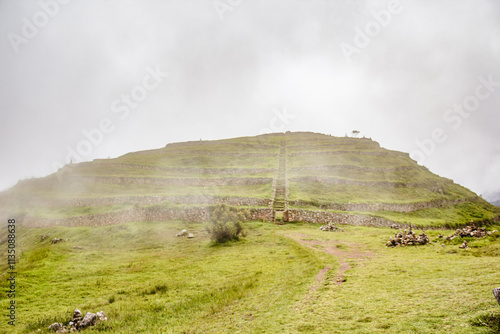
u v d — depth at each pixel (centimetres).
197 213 4400
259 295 1383
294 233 3531
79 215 4753
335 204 5091
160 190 6184
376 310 1002
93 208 5200
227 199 5153
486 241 1959
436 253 1945
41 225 4997
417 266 1573
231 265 2155
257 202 5084
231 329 1040
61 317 1378
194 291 1612
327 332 891
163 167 7844
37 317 1416
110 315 1352
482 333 733
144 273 2152
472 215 6144
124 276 2102
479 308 874
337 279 1507
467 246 1952
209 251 2802
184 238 3516
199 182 6706
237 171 7556
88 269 2330
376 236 3052
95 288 1855
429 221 4984
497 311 817
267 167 7819
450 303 955
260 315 1132
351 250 2383
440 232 2784
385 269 1596
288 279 1609
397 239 2445
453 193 7250
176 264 2345
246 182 6619
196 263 2325
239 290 1501
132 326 1204
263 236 3378
